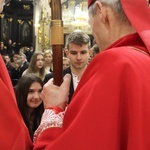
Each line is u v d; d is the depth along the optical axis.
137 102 0.85
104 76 0.89
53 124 1.06
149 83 0.88
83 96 0.91
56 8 1.21
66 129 0.90
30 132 2.12
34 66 3.79
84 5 15.64
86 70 0.97
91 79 0.92
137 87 0.86
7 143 0.97
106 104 0.86
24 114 2.15
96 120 0.85
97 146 0.84
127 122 0.86
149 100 0.86
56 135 1.03
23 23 17.23
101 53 0.95
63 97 1.21
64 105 1.21
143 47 0.97
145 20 0.97
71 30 15.48
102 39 1.06
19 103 2.17
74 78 2.24
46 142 1.02
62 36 1.22
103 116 0.85
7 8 16.36
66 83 1.23
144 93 0.86
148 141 0.84
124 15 1.00
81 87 0.96
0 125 0.98
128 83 0.87
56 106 1.19
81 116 0.86
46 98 1.22
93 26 1.07
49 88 1.23
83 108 0.87
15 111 1.02
